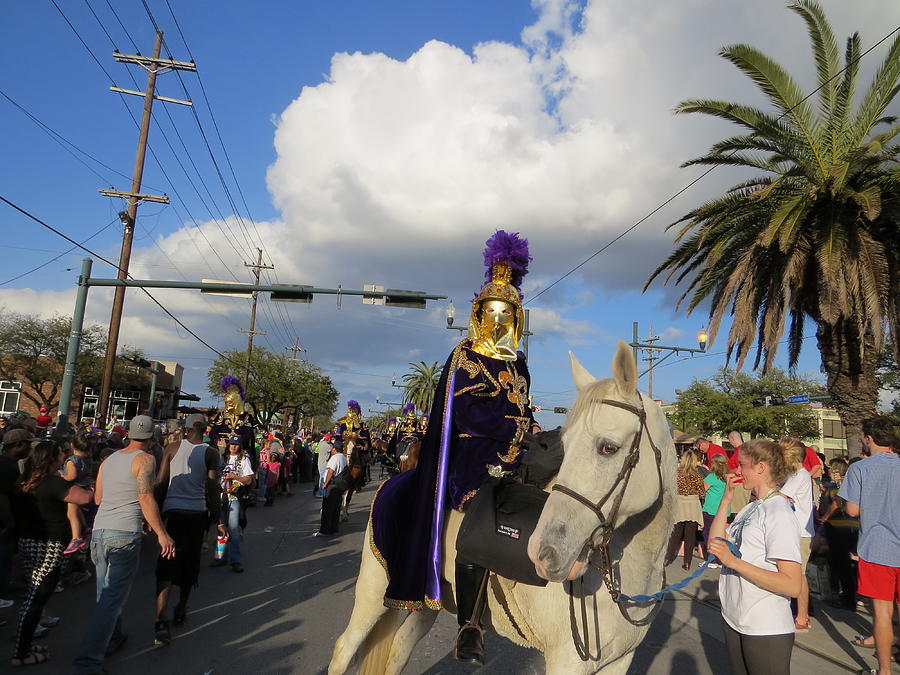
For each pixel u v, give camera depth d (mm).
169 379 50844
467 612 2918
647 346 26484
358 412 14594
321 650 5590
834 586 7828
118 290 18469
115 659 5281
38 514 5109
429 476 3236
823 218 11375
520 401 3189
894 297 11391
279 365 52219
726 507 3766
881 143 10203
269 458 17484
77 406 40562
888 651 4816
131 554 4938
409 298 17078
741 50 11891
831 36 11938
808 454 8156
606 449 2521
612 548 2891
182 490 6238
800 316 14844
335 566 9281
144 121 19109
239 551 8906
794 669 5348
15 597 6750
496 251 3486
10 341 37469
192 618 6547
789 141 11914
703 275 13805
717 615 7020
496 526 2797
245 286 15914
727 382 41719
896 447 5172
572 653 2801
